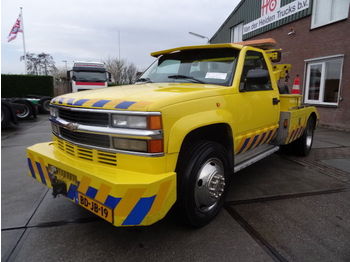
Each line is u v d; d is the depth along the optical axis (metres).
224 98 2.67
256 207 3.02
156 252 2.22
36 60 38.56
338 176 4.07
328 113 9.23
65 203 3.14
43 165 2.60
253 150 3.69
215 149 2.51
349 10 8.24
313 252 2.22
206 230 2.54
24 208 3.01
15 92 17.39
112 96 2.29
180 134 2.11
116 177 1.95
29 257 2.16
